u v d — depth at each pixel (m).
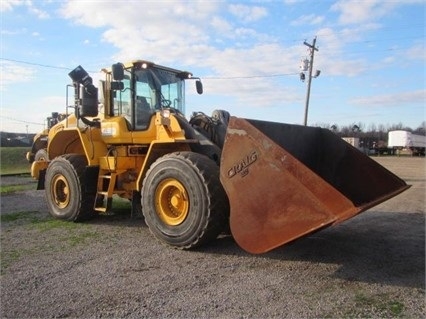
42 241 5.83
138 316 3.41
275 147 4.33
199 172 5.16
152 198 5.58
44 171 8.27
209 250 5.32
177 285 4.09
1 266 4.69
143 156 6.93
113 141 6.96
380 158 44.19
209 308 3.56
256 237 4.43
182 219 5.34
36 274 4.42
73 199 7.09
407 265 4.74
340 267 4.66
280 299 3.75
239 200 4.54
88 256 5.08
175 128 6.10
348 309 3.55
